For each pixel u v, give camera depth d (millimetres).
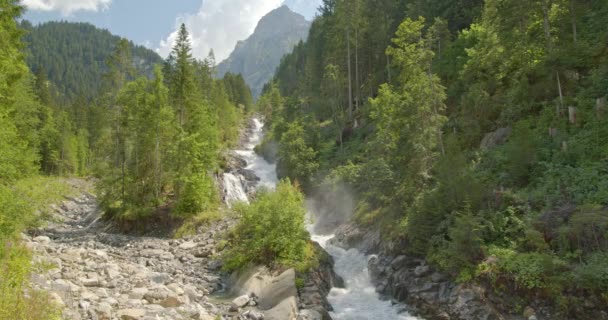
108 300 13086
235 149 63531
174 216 31000
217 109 63344
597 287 12430
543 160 18188
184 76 37375
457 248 15734
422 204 18844
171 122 34438
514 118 23266
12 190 18062
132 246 25859
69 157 67000
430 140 22516
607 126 17594
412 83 24438
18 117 33031
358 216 26953
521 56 24734
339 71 55094
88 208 42125
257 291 17703
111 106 47594
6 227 14516
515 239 15406
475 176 19375
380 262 20094
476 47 30594
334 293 18953
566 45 21500
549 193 16156
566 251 13812
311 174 38000
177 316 13398
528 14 24609
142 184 33406
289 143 40344
